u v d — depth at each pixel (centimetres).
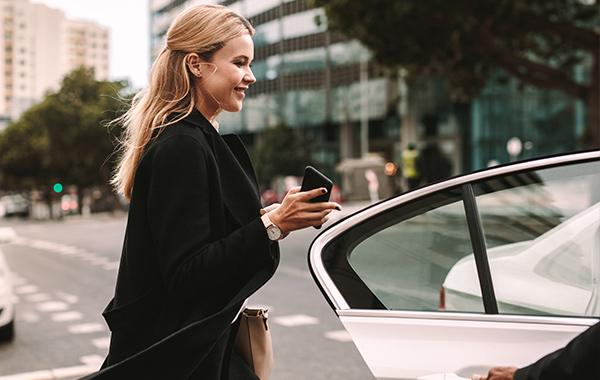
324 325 643
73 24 17362
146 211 164
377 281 187
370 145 4816
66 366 534
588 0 1539
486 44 1482
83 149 4409
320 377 460
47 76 16262
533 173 186
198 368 164
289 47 5241
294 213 161
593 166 182
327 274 190
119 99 202
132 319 163
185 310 161
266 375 190
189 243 154
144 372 155
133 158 174
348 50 4775
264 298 806
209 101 178
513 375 143
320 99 5044
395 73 1748
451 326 172
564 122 3672
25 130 5591
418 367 168
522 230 183
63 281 1104
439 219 188
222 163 173
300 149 4831
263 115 5541
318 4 1396
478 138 3909
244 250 159
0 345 619
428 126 4131
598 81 1499
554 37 1831
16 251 1834
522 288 177
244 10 5684
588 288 178
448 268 185
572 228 182
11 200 6275
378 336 176
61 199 4844
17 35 15762
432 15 1345
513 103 3769
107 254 1563
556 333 163
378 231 193
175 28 176
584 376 126
